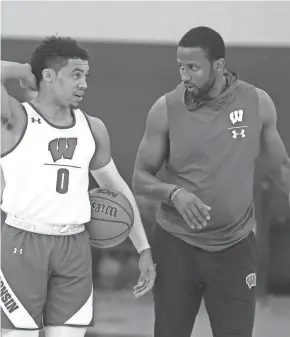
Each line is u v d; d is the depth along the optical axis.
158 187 13.05
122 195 13.13
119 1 24.34
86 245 12.34
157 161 13.63
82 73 12.17
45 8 24.00
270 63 25.00
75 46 12.16
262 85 25.22
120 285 25.83
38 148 11.80
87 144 12.20
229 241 13.25
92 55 24.88
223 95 12.96
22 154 11.77
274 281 25.58
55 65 12.02
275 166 14.13
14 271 11.81
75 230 12.12
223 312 13.41
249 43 24.59
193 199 12.49
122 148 25.86
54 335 12.09
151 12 24.31
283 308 24.97
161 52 25.02
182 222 13.32
